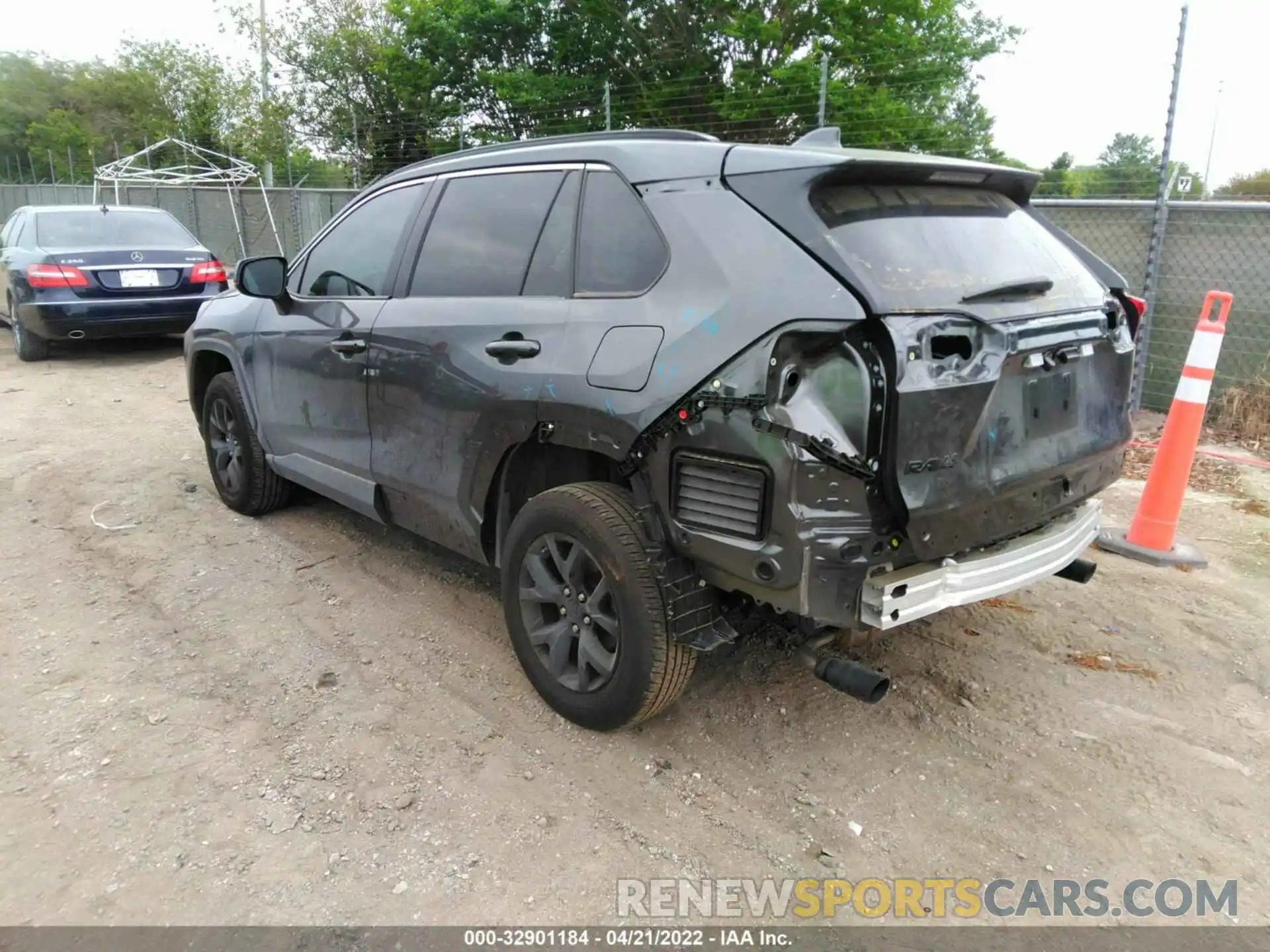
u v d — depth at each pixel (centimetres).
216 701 333
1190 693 350
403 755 303
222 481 536
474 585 436
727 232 261
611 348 279
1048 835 271
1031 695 346
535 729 318
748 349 241
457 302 347
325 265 437
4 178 5069
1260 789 294
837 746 312
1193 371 455
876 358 232
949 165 277
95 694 336
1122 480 606
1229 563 471
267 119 2288
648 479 271
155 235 1052
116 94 4406
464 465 338
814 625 281
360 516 529
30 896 240
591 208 308
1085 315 289
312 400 427
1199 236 732
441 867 253
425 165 397
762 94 1506
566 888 247
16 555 467
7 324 1266
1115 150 1041
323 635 385
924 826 274
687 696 339
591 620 304
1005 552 273
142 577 440
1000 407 255
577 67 2011
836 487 234
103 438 693
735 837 268
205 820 270
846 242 244
